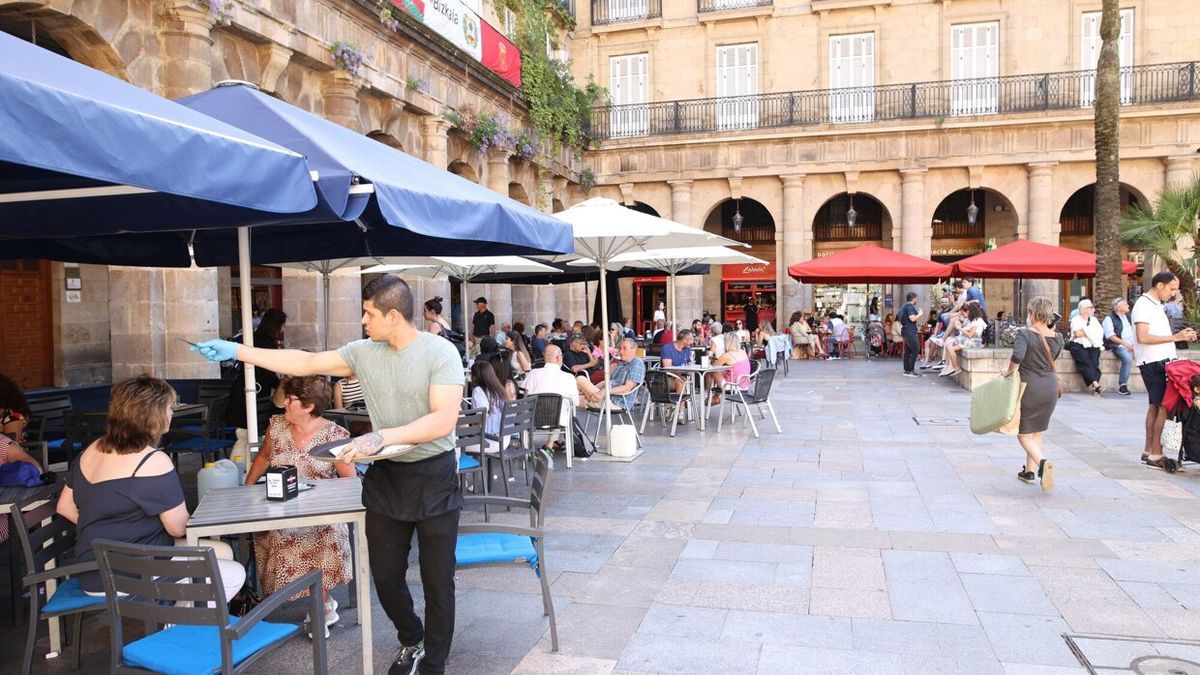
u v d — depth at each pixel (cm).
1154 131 2514
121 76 1013
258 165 376
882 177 2761
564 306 2969
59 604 403
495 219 564
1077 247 2994
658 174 2912
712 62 2948
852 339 2834
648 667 434
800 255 2814
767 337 2331
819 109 2838
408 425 370
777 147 2814
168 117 355
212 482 511
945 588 542
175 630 369
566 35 2967
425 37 1683
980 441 1091
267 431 515
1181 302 1794
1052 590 535
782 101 2855
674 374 1255
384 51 1572
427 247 717
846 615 500
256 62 1241
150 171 313
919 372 2123
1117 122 1650
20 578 506
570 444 959
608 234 911
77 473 409
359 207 449
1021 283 2762
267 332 941
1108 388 1568
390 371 391
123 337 1070
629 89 3041
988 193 3022
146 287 1069
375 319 385
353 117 1452
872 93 2791
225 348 389
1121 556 601
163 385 420
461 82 1927
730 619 496
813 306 3059
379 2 1502
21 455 552
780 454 1025
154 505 402
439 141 1809
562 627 489
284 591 352
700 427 1245
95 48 991
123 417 404
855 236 3191
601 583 564
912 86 2742
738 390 1198
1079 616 491
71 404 973
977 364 1636
